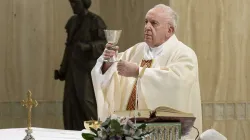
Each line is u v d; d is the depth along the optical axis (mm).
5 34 22797
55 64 22719
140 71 11844
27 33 22812
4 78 22797
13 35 22812
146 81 11914
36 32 22812
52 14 22781
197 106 12422
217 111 19438
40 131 11898
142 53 13023
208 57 19312
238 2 19500
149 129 8953
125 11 21312
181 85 11930
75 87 19547
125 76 11930
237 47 19516
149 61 12664
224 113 19516
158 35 12516
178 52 12453
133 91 12453
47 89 22719
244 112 19688
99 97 12422
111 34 10773
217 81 19391
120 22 21531
